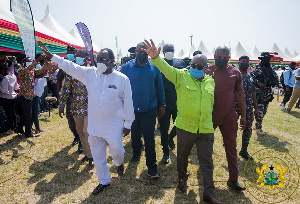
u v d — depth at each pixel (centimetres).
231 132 320
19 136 534
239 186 330
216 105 317
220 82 317
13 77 547
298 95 865
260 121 595
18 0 371
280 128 669
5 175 361
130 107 306
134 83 351
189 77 296
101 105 289
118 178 360
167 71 292
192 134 294
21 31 381
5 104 538
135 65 358
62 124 656
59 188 329
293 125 711
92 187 334
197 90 290
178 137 306
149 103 354
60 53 866
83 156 437
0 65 526
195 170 394
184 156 315
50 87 923
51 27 1055
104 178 321
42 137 538
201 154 295
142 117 357
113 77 293
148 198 312
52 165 398
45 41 732
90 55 335
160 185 344
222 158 447
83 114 368
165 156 424
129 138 554
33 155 437
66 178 356
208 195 291
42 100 799
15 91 560
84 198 308
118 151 308
